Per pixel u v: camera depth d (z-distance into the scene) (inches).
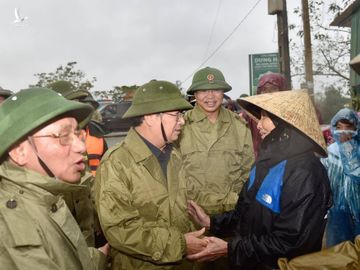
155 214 85.1
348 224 124.2
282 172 75.7
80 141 53.9
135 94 89.9
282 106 76.4
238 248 79.7
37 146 50.4
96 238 106.4
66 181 53.2
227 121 133.1
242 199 91.9
